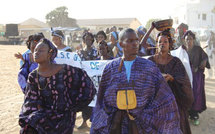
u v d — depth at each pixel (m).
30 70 4.56
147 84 3.02
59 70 3.18
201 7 43.72
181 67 3.86
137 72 3.03
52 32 5.97
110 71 3.17
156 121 3.06
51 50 3.25
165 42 3.87
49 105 3.20
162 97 3.09
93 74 5.16
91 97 3.32
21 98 8.38
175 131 3.08
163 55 3.91
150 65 3.08
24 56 4.62
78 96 3.29
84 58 6.00
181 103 3.85
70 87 3.26
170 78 3.78
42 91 3.15
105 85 3.23
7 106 7.41
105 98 3.21
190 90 3.84
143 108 3.08
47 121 3.09
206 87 9.73
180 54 4.62
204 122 5.98
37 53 3.12
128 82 3.04
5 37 47.53
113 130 3.07
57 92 3.13
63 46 6.06
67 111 3.22
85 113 5.47
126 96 3.01
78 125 5.80
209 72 11.54
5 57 19.44
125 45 3.03
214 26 44.03
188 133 3.96
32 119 3.05
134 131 3.01
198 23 43.78
